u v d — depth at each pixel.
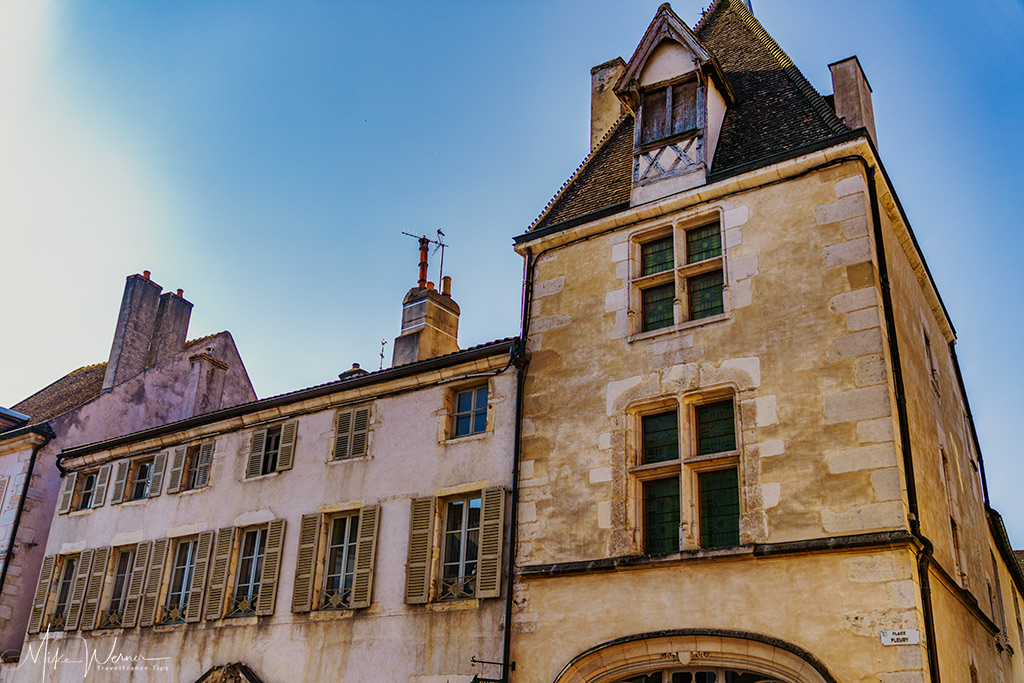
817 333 11.66
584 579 12.14
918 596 10.02
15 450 21.75
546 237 14.74
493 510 13.67
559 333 14.00
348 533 15.60
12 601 20.14
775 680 10.52
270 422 17.58
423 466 14.96
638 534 12.06
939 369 14.88
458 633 13.31
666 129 14.28
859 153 12.32
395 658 13.80
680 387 12.38
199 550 17.14
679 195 13.50
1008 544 18.14
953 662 10.88
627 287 13.57
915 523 10.46
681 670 11.10
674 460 12.08
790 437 11.30
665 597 11.39
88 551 19.08
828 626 10.21
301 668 14.75
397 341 18.52
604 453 12.68
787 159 12.72
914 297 13.95
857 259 11.77
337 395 16.64
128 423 23.34
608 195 14.89
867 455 10.72
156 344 24.77
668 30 14.67
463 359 15.04
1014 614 19.70
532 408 13.77
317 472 16.28
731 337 12.27
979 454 17.84
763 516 11.09
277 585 15.73
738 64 15.86
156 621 17.14
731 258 12.76
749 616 10.73
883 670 9.73
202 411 23.86
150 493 18.70
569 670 11.66
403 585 14.25
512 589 12.83
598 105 17.77
